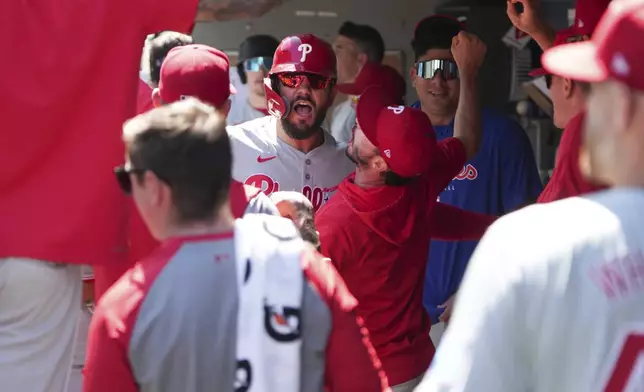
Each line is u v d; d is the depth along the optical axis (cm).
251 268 682
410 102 1912
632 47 531
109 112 955
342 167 1262
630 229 542
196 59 1002
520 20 1287
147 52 1309
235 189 909
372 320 1030
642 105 534
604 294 534
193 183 686
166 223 699
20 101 931
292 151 1238
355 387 705
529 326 552
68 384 1162
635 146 541
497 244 568
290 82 1172
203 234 691
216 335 663
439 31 1476
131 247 996
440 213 1232
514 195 1470
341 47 1827
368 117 1016
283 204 931
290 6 1906
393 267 1030
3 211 955
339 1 1909
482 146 1471
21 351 998
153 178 691
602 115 551
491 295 559
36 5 927
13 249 956
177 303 662
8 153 939
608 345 534
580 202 567
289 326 680
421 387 588
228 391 666
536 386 561
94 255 974
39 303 997
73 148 959
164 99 1002
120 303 673
